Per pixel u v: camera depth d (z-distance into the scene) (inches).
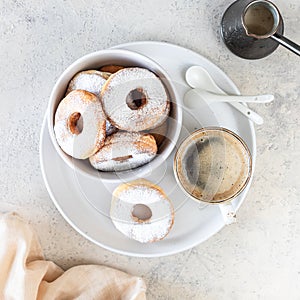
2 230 28.9
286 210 31.0
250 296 31.4
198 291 31.2
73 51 29.9
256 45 28.5
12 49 29.8
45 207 30.3
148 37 30.1
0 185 30.1
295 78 30.5
